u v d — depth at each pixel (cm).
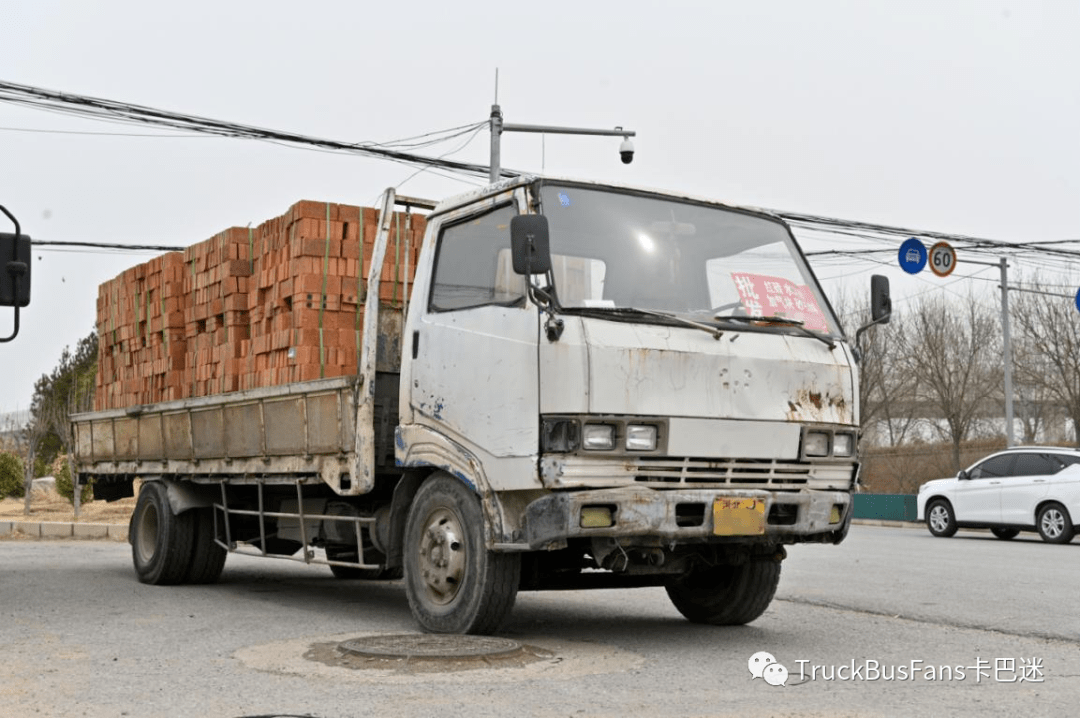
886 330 4278
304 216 895
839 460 743
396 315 875
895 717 531
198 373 1080
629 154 1986
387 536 832
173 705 538
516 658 655
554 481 650
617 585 804
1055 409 4362
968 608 938
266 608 929
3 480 2828
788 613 915
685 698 564
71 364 3052
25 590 1049
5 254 748
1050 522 2016
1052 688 608
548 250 654
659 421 669
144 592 1048
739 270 757
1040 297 3969
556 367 656
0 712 523
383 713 520
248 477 992
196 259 1095
